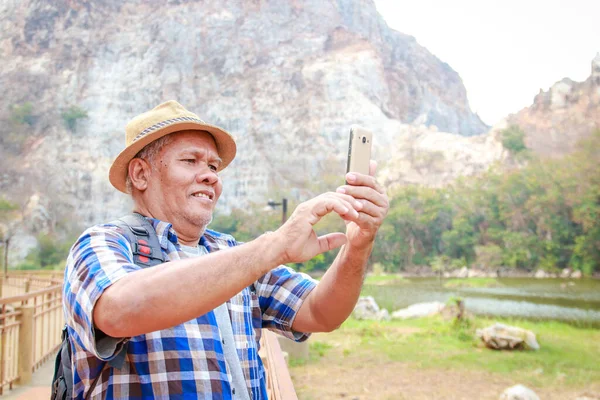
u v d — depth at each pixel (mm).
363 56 134625
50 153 111625
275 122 123312
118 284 1156
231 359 1485
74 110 116188
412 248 84188
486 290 50219
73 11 138625
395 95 164500
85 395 1364
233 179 113812
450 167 102562
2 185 106938
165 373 1346
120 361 1306
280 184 114188
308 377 10820
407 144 111625
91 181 108625
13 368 5883
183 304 1117
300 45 139625
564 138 101000
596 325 22812
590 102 105812
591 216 71812
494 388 10297
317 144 119750
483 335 14414
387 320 21594
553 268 73625
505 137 98625
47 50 134625
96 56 131375
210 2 142250
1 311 5734
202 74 132000
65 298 1290
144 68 130250
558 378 11016
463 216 82812
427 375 11172
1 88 126250
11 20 140375
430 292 47094
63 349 1432
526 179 80125
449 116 169875
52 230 101375
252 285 1764
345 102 123938
